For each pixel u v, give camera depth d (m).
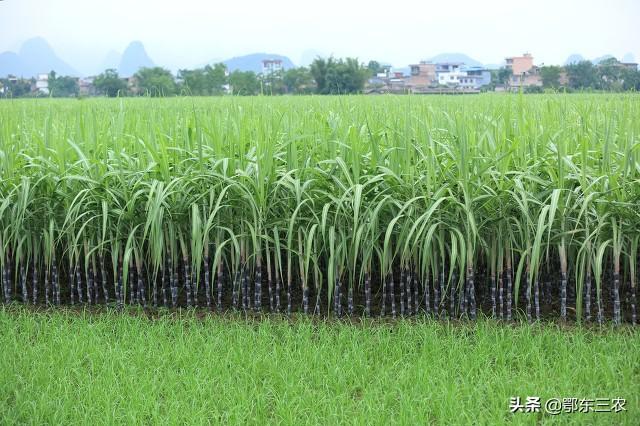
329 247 7.78
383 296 7.48
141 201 7.80
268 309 7.96
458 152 7.15
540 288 8.11
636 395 5.34
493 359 6.29
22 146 8.84
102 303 8.28
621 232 6.98
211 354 6.25
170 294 8.43
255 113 8.70
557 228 7.26
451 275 7.04
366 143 7.79
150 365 6.14
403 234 7.08
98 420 5.09
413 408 5.20
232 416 5.10
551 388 5.51
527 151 7.61
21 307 8.02
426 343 6.45
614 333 6.83
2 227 8.16
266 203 7.52
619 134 7.83
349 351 6.36
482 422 4.95
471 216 6.76
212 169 7.39
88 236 8.12
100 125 9.04
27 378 5.83
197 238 7.17
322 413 5.28
